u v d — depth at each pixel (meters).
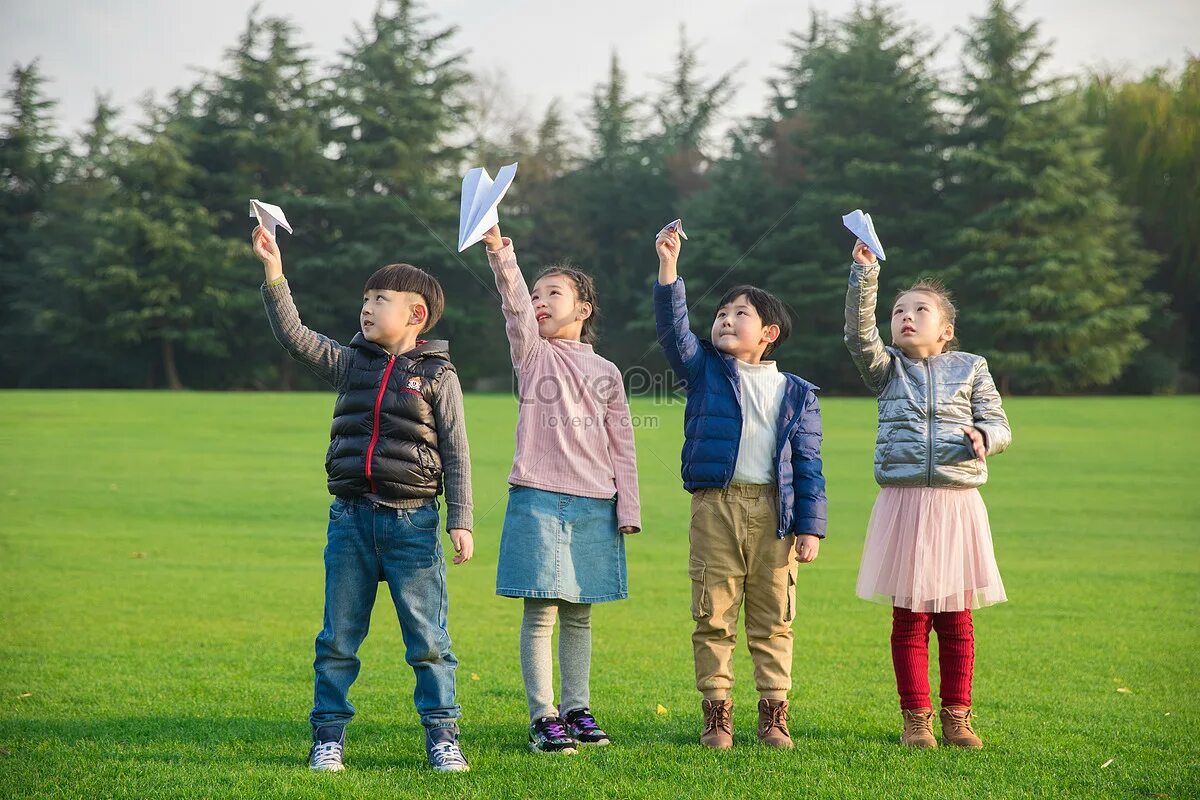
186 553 8.72
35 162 43.84
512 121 47.62
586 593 3.75
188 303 40.66
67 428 19.39
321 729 3.36
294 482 13.42
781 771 3.26
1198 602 6.70
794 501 3.79
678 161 44.06
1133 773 3.28
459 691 4.48
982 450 3.64
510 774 3.21
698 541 3.78
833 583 7.59
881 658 5.17
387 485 3.41
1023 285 35.50
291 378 43.41
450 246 38.62
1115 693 4.40
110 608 6.36
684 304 3.87
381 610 6.59
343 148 41.06
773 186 37.50
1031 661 5.03
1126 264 38.03
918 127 37.22
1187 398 30.33
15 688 4.37
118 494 12.09
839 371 36.59
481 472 14.09
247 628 5.84
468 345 39.53
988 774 3.25
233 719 3.91
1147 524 10.45
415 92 40.12
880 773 3.25
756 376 3.90
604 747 3.56
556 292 4.00
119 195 40.66
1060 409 25.38
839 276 35.38
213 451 16.58
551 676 3.75
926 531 3.70
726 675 3.70
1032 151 36.09
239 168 41.03
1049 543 9.35
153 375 42.78
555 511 3.73
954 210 37.09
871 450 17.23
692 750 3.51
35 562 8.05
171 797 2.96
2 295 42.78
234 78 41.59
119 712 4.00
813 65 41.03
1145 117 37.56
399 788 3.05
